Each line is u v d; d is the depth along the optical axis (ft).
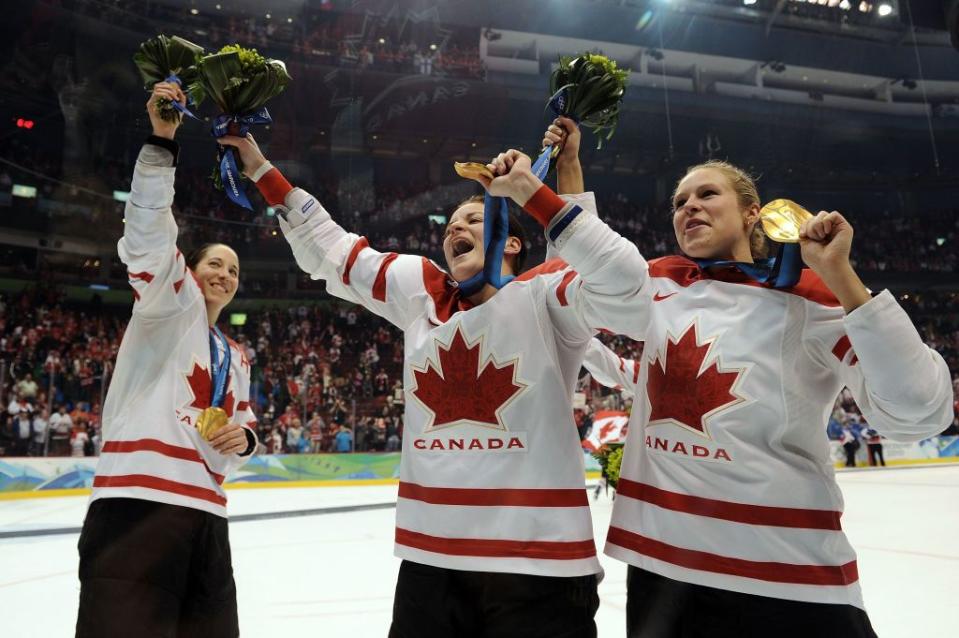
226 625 7.22
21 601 14.12
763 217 5.35
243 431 7.42
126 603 6.40
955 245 90.07
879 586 14.65
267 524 26.25
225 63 7.16
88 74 59.52
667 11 79.56
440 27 74.43
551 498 5.65
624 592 14.19
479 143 79.82
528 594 5.49
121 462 6.97
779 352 5.49
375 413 54.65
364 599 14.07
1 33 55.06
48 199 57.21
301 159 70.28
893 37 84.38
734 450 5.41
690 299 6.05
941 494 33.40
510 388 5.86
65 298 56.95
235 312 62.75
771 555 5.18
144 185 6.87
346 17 70.23
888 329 4.61
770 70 86.74
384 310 7.15
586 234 5.41
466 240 6.83
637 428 6.25
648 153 88.12
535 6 76.54
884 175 93.61
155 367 7.41
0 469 35.04
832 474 5.56
